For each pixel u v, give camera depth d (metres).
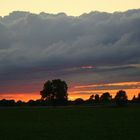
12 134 42.72
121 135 40.47
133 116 72.25
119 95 157.00
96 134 41.56
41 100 182.12
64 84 180.62
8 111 107.88
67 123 56.91
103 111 97.69
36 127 50.88
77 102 185.75
